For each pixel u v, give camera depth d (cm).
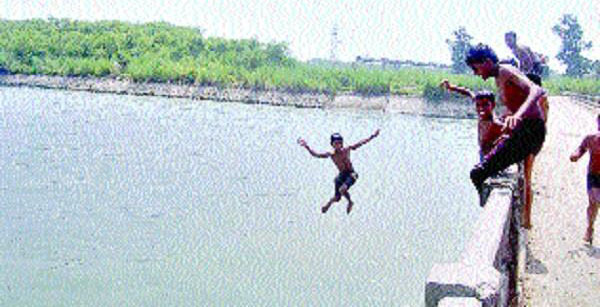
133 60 11625
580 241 921
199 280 1761
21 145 4481
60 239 2256
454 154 4631
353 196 3000
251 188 3231
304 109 8725
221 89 9769
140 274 1869
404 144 5094
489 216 661
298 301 1558
